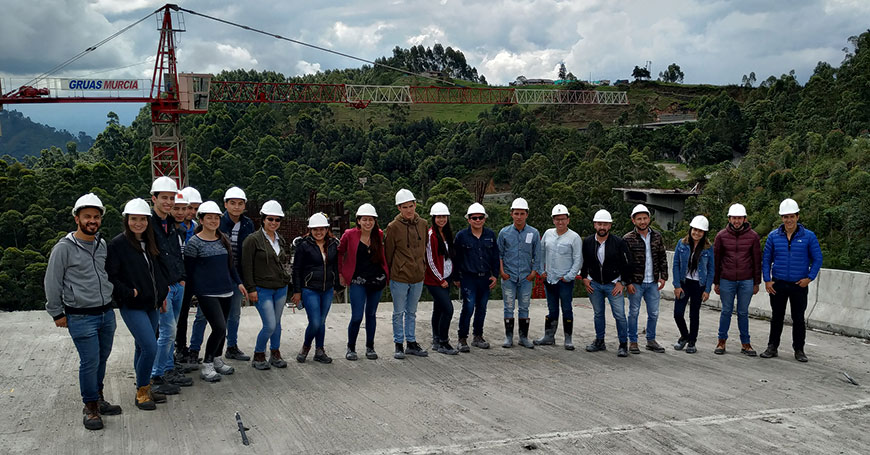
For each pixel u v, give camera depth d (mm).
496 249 7996
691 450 4691
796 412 5637
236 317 7086
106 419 5172
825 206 41750
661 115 157875
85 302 4836
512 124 148750
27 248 66312
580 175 96688
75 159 142750
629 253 7777
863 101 77750
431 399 5859
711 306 11562
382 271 7277
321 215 6895
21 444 4609
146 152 126812
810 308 9906
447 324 7816
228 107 159000
